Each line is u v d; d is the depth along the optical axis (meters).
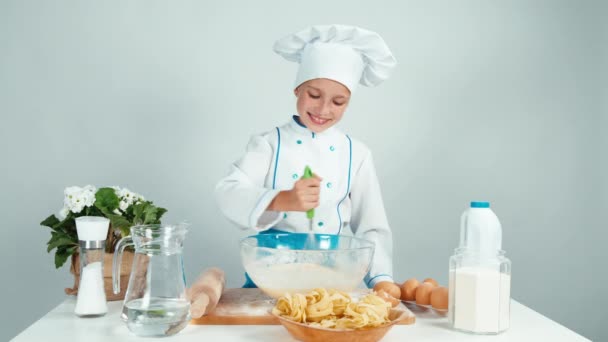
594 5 2.44
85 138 2.35
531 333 1.13
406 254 2.42
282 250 1.17
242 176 1.65
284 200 1.42
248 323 1.15
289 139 1.71
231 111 2.38
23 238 2.34
